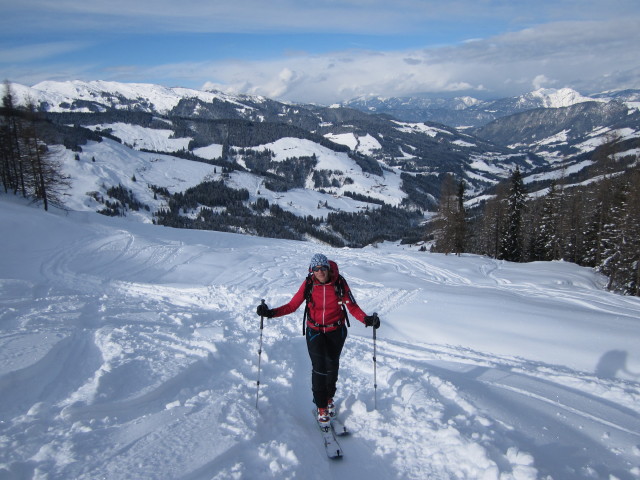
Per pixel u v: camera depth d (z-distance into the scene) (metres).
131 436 3.17
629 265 23.66
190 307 9.55
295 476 2.78
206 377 4.75
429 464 3.02
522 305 8.91
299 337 7.07
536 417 3.81
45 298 8.97
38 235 20.06
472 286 14.66
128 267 16.42
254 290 12.18
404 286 13.07
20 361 4.31
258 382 3.99
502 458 2.93
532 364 5.98
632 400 4.32
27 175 31.92
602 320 7.56
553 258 36.75
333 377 3.77
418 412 3.79
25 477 2.61
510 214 37.53
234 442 3.10
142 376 4.34
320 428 3.56
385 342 7.05
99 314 7.52
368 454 3.23
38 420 3.33
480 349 6.78
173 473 2.67
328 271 3.81
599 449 3.25
